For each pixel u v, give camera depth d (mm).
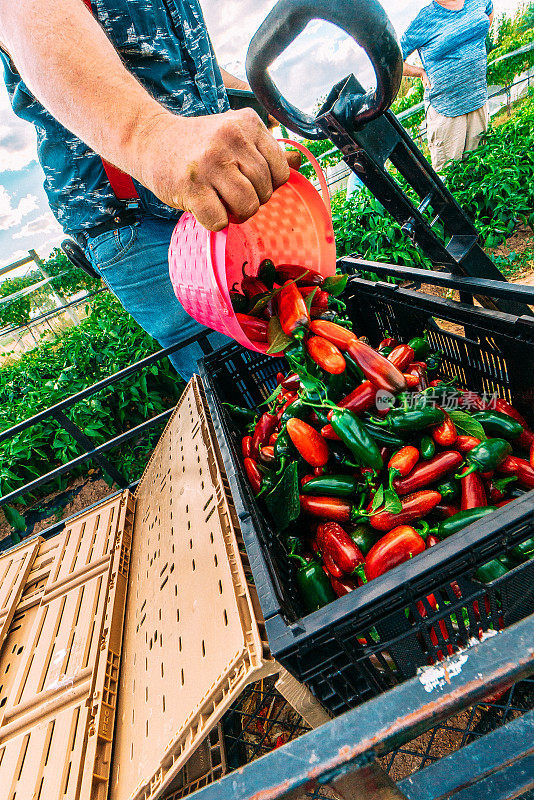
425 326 2510
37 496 5656
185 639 1415
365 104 1728
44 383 7359
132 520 2719
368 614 1035
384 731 574
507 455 1872
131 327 7016
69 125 1296
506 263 5758
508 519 1042
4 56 2236
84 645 1924
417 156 2031
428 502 1777
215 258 1562
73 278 21047
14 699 1854
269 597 1154
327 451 2041
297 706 1192
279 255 2373
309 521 2043
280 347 1999
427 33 6613
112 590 2164
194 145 1069
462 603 1111
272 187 1187
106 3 2355
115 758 1512
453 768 658
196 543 1661
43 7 1253
